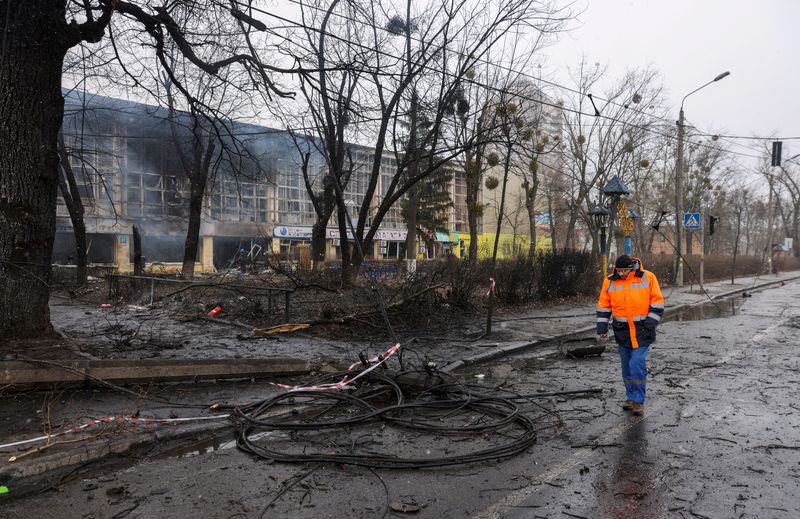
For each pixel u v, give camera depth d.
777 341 10.38
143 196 32.31
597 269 18.77
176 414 5.38
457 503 3.61
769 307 16.98
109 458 4.39
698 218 21.56
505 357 9.09
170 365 6.43
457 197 50.75
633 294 5.70
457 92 15.09
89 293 17.45
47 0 6.93
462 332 10.96
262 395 6.23
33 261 6.97
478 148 19.53
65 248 31.02
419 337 10.32
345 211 14.41
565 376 7.54
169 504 3.58
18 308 6.88
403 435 4.98
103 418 5.13
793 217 59.00
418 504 3.59
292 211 39.66
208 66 8.95
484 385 7.00
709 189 37.50
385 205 14.67
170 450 4.60
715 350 9.44
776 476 4.00
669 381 7.12
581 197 26.73
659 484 3.88
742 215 54.69
